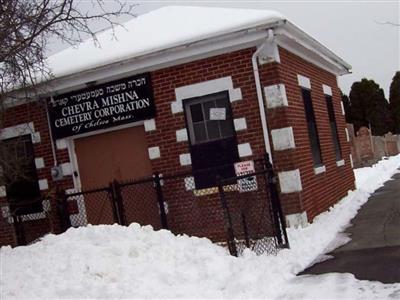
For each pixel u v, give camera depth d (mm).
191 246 8047
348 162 16703
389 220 10609
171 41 10688
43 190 12195
